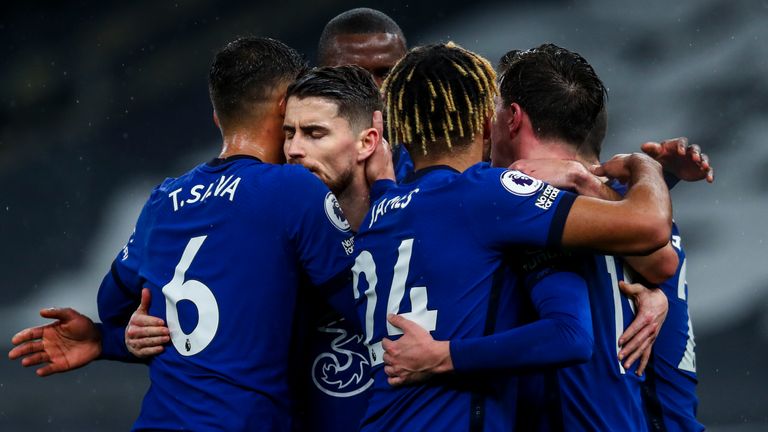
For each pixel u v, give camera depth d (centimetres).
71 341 1124
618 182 1023
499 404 902
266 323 1002
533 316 934
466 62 959
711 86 5209
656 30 5403
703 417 2964
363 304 970
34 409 3011
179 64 5656
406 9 5762
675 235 1118
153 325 1024
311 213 1005
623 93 5288
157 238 1050
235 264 1003
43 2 5719
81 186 5316
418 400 903
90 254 5047
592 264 970
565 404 955
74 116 5525
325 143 1034
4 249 4988
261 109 1066
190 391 996
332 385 1091
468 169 930
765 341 3859
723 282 4278
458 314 896
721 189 4697
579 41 5509
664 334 1086
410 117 960
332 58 1509
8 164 5378
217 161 1064
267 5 5762
